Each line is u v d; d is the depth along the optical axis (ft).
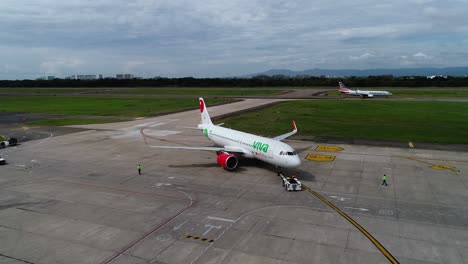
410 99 470.80
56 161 165.37
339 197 115.03
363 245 81.71
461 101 430.61
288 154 130.21
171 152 185.06
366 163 159.12
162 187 126.21
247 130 248.52
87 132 248.52
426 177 137.18
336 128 253.65
